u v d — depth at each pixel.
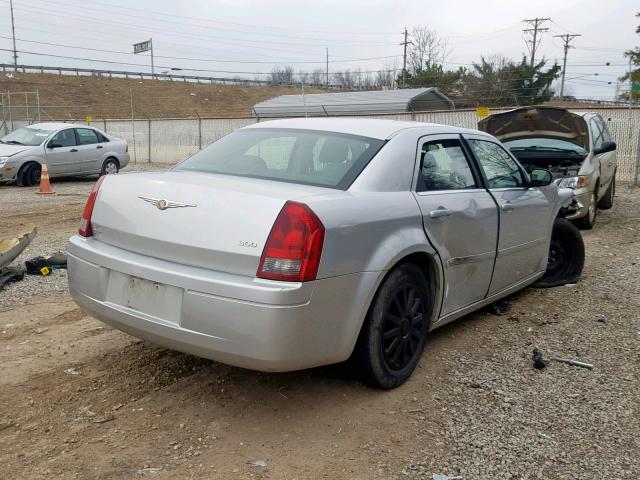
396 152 3.96
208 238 3.25
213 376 4.01
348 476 2.98
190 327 3.23
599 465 3.11
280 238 3.10
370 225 3.46
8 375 3.98
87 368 4.12
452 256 4.20
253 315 3.05
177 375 4.02
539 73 52.19
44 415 3.47
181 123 26.70
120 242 3.64
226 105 76.62
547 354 4.53
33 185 16.05
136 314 3.45
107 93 72.06
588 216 9.55
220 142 4.61
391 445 3.25
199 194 3.38
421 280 3.96
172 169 4.30
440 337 4.83
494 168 5.00
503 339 4.82
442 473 3.01
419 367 4.23
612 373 4.21
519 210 5.04
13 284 6.12
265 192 3.33
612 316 5.39
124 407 3.59
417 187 4.00
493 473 3.02
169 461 3.06
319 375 4.04
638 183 16.53
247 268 3.15
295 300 3.07
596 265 7.29
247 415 3.53
